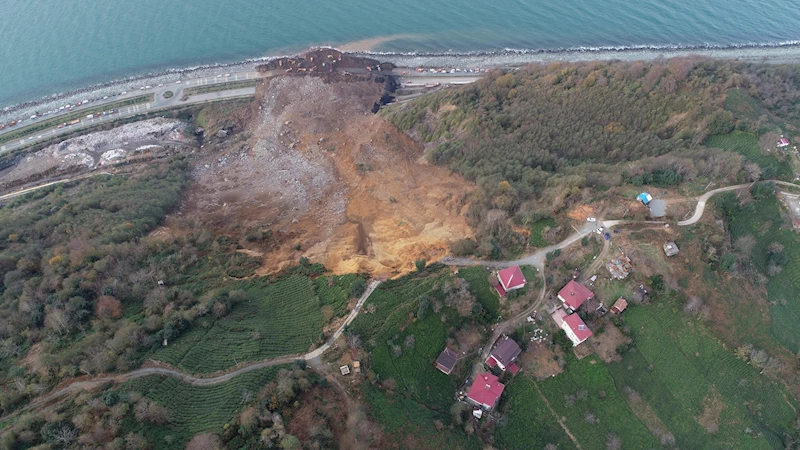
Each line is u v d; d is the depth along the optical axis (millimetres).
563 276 91750
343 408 72562
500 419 79938
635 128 130125
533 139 133625
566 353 86062
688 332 85938
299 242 114250
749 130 115500
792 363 84125
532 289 91688
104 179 146125
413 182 133500
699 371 83500
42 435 64000
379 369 79688
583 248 95062
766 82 141125
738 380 82688
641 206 98312
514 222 103250
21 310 87500
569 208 101562
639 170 106000
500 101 150250
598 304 88875
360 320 85938
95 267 95562
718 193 100438
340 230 119938
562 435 79750
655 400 81750
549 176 117688
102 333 82562
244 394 72750
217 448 65125
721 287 88938
